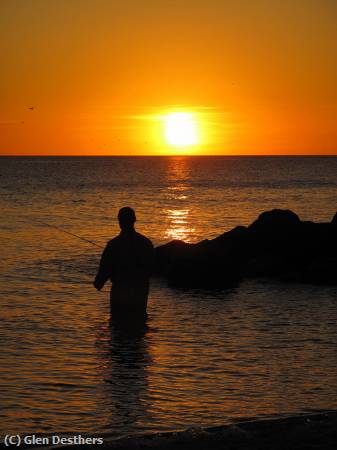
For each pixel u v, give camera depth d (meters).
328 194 65.69
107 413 7.77
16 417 7.64
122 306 12.27
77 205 50.19
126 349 10.66
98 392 8.52
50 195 63.69
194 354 10.41
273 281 17.88
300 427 6.49
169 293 16.11
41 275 18.23
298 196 62.62
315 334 11.89
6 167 181.75
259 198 59.84
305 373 9.44
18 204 50.81
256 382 9.00
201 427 6.84
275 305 14.59
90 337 11.43
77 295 15.41
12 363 9.81
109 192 70.12
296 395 8.48
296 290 16.52
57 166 197.88
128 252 12.22
